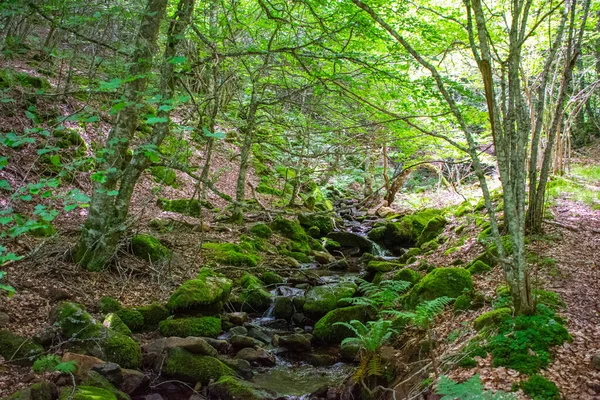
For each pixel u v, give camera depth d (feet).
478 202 41.86
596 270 22.79
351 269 37.27
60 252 24.34
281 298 27.27
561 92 26.25
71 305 18.99
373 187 71.61
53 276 22.61
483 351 15.97
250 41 42.80
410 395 15.74
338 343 23.81
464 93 27.22
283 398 18.21
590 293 20.06
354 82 30.32
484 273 25.39
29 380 14.94
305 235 42.47
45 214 11.00
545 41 39.86
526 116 27.45
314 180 66.85
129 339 18.75
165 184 43.80
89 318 18.54
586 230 29.12
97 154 13.44
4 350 16.26
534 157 28.30
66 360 16.28
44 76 39.93
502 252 17.16
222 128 58.85
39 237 25.18
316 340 24.07
